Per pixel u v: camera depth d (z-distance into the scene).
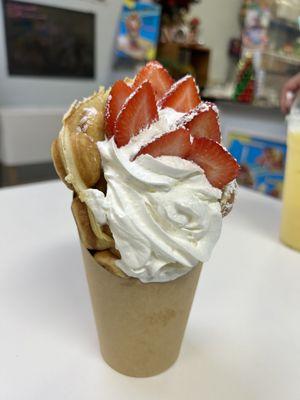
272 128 0.69
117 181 0.19
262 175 0.73
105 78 1.21
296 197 0.37
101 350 0.24
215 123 0.21
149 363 0.22
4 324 0.26
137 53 1.03
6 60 1.02
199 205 0.19
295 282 0.33
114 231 0.19
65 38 1.08
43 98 1.11
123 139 0.20
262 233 0.43
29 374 0.22
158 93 0.25
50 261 0.35
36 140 1.05
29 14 1.00
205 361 0.24
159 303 0.21
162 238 0.19
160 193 0.19
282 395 0.22
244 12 1.25
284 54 0.86
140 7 0.99
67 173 0.20
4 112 0.99
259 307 0.30
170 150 0.19
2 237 0.39
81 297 0.30
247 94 0.78
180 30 1.00
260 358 0.25
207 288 0.32
